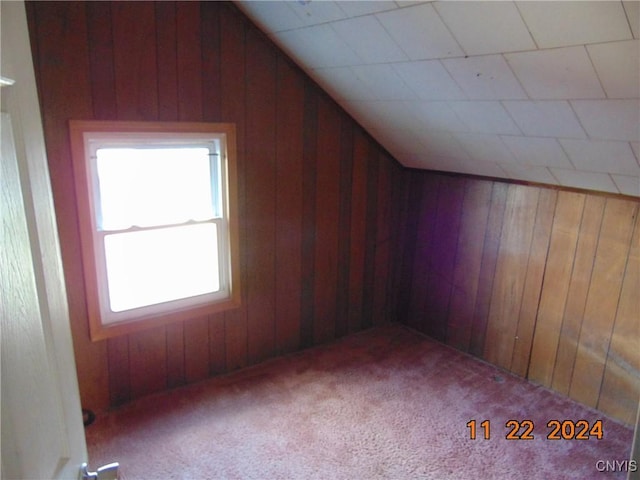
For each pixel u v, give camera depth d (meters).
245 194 2.72
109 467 1.05
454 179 3.08
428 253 3.34
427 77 2.13
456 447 2.26
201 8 2.36
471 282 3.08
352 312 3.44
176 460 2.16
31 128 0.84
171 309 2.65
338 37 2.17
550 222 2.61
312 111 2.86
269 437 2.33
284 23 2.30
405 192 3.43
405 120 2.68
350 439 2.32
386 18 1.85
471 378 2.87
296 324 3.16
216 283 2.79
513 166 2.58
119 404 2.56
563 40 1.52
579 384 2.59
